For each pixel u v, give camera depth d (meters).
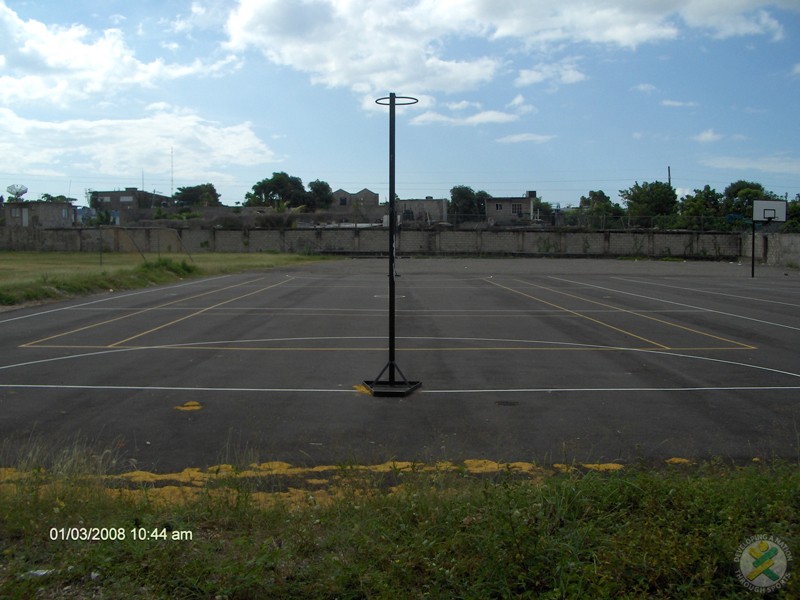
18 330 17.62
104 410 9.59
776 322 20.14
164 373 12.28
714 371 12.74
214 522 5.10
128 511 5.21
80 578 4.33
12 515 5.03
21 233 67.56
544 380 11.88
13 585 4.14
